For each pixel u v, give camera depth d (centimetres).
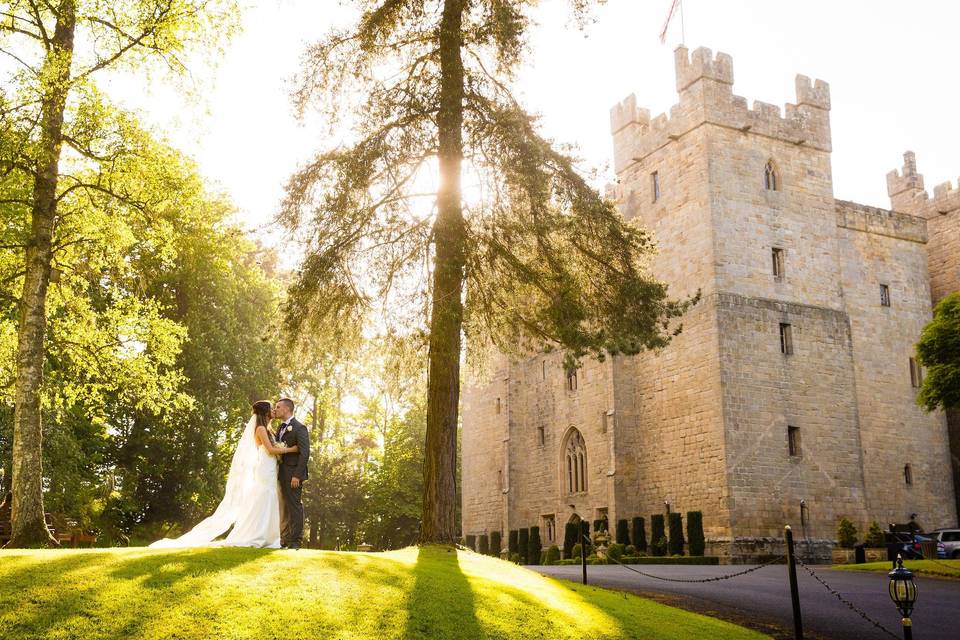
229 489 1352
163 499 4434
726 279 3847
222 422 4475
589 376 4603
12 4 1805
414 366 2130
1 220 2066
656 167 4294
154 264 3809
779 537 3653
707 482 3728
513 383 5266
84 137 1905
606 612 1318
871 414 4338
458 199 1875
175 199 2123
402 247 1984
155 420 4141
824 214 4244
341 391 2208
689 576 2436
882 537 3366
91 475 4028
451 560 1509
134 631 857
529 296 2095
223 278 4425
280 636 898
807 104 4325
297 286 1939
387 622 998
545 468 4947
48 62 1752
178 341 2375
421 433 6469
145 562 1042
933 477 4472
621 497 4153
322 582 1073
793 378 3897
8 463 3291
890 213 4753
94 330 2266
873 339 4462
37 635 822
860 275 4525
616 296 2023
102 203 2080
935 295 4912
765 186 4088
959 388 3059
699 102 4022
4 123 1784
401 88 1967
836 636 1452
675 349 4016
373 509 6306
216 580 1005
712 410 3744
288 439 1413
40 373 1759
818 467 3850
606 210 1978
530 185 1838
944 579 2400
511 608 1157
